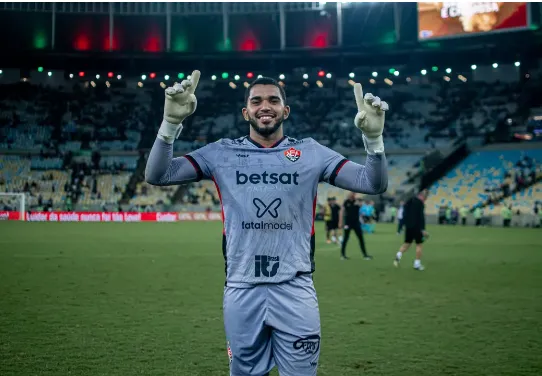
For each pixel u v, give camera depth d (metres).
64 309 8.78
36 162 50.56
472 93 53.44
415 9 47.53
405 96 55.50
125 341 6.79
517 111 50.62
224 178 3.27
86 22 51.84
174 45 52.62
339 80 57.69
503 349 6.53
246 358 3.21
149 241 23.48
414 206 14.66
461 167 47.22
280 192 3.21
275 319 3.15
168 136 3.18
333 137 53.31
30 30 51.16
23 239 23.77
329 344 6.76
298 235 3.23
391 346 6.67
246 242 3.19
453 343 6.81
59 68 55.00
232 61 54.88
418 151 49.53
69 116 55.56
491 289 11.19
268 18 51.59
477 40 43.75
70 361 5.91
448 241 24.97
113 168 50.69
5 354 6.16
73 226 34.41
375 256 18.31
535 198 41.50
